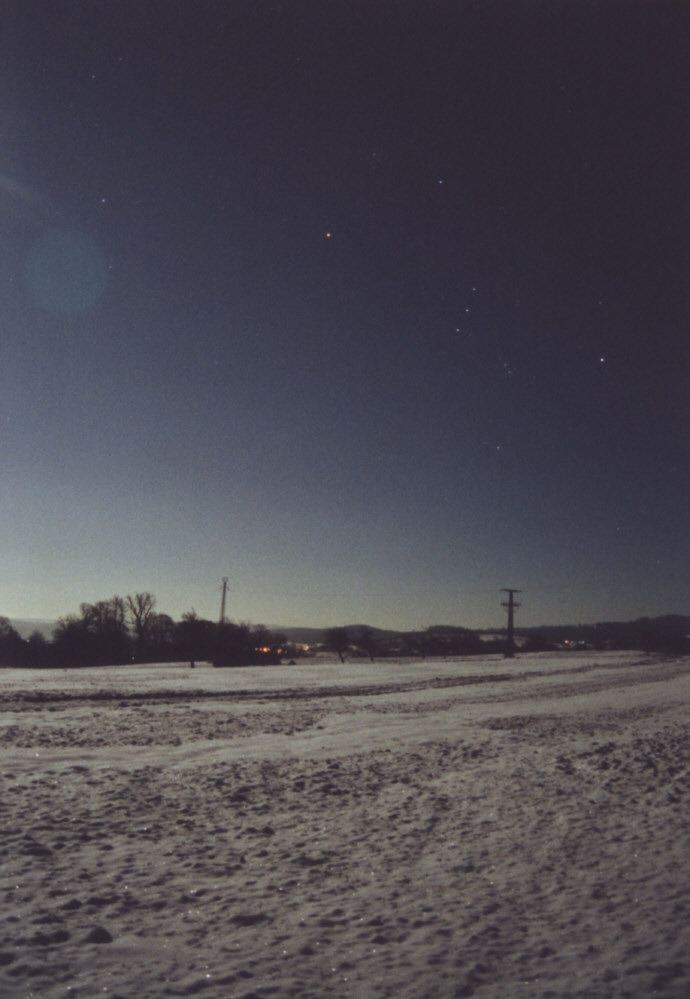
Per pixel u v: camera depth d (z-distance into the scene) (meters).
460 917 5.33
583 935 5.00
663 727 18.22
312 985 4.16
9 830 7.32
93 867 6.31
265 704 23.83
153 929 4.97
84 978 4.14
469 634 110.94
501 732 16.92
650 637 116.62
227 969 4.35
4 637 83.62
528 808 9.14
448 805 9.26
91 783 9.94
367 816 8.60
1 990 3.91
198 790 9.75
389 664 65.94
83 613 90.12
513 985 4.21
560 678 42.28
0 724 16.66
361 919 5.26
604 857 7.00
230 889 5.88
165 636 93.00
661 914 5.43
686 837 7.76
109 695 26.58
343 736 15.94
